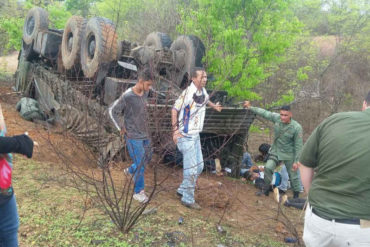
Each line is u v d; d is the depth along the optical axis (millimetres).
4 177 2301
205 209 4723
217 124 6379
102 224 3621
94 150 5680
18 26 12672
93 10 19359
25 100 8805
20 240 3189
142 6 16000
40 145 5922
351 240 2115
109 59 6492
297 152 5789
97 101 6211
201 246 3514
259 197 5980
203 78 4398
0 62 18938
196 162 4590
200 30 8359
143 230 3635
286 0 8500
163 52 7191
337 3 16812
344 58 15305
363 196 2107
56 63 8602
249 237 3973
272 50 8391
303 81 13219
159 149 3672
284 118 5801
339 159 2178
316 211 2268
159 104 4844
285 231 4367
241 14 8453
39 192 4168
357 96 14078
